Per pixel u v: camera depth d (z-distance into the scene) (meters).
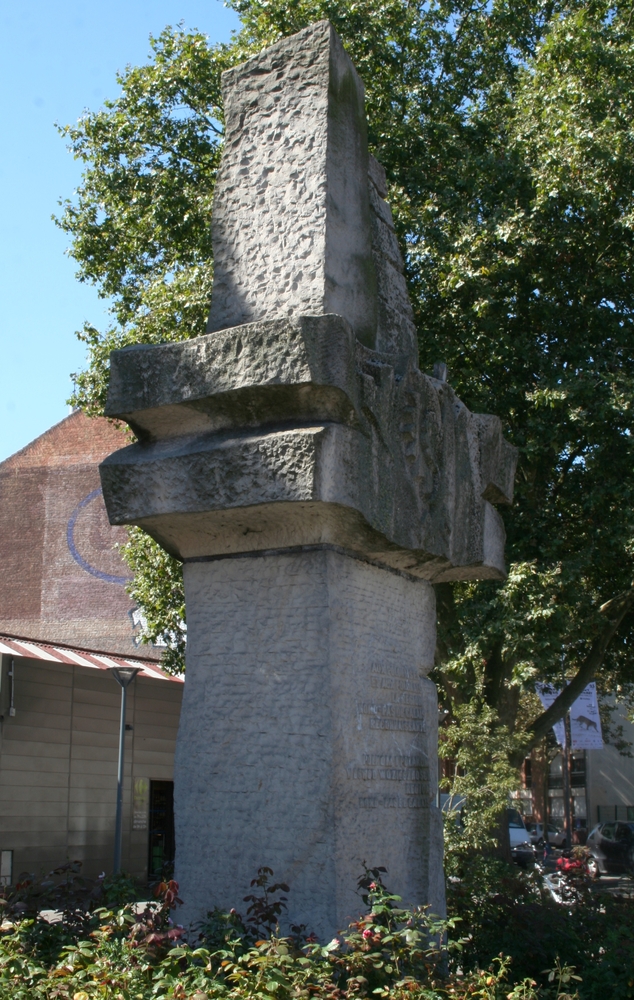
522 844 21.92
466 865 6.89
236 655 4.84
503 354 14.01
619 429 13.73
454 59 16.69
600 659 15.69
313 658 4.67
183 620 15.62
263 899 4.24
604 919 6.38
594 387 13.30
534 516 14.04
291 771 4.61
